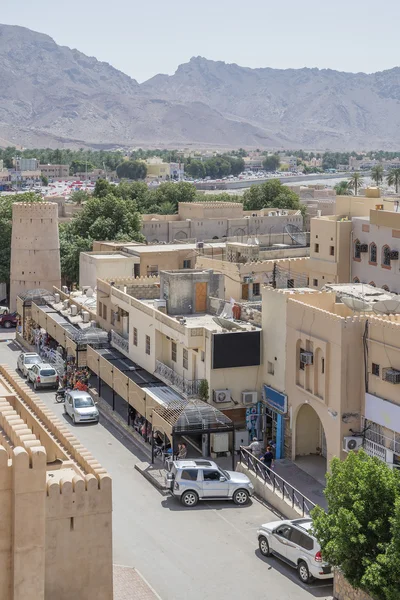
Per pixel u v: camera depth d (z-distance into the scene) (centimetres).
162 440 4941
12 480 2181
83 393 5775
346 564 2905
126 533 3859
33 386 6594
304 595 3316
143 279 7025
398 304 4597
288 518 4066
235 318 5600
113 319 6712
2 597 2202
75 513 2527
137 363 6009
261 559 3634
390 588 2711
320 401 4484
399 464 4038
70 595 2539
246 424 5053
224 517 4084
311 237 7619
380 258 6981
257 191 15550
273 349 4962
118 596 3247
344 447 4309
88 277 8506
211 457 4897
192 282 5925
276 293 4906
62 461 2791
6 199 11244
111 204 11050
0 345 8362
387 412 4122
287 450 4866
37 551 2195
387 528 2872
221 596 3291
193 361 5250
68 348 6800
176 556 3641
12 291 9456
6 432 2511
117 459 4881
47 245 9319
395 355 4084
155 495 4350
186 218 12381
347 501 2989
